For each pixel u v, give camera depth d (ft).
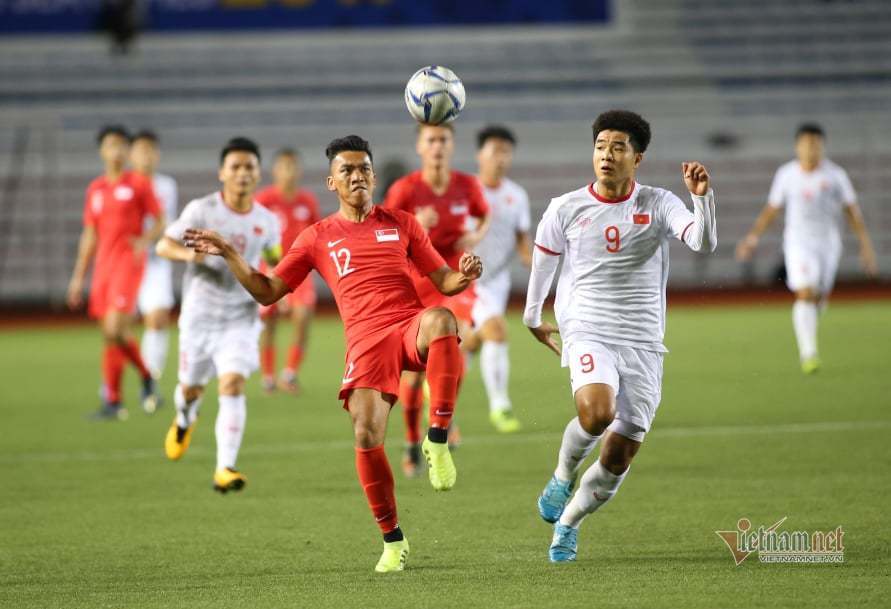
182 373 103.24
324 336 249.96
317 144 344.28
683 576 69.87
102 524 90.12
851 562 72.23
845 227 328.08
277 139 344.28
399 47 371.15
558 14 374.02
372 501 73.56
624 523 85.92
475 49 371.76
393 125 348.59
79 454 122.93
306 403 158.81
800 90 359.66
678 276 322.55
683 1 379.96
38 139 335.67
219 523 89.76
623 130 72.90
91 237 153.07
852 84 361.92
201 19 367.66
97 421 146.41
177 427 105.81
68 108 348.38
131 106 350.43
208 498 99.55
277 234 105.81
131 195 150.61
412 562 76.13
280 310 152.97
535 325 78.13
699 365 183.21
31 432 137.69
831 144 340.80
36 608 66.23
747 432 124.88
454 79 84.12
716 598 64.49
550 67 366.22
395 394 74.79
